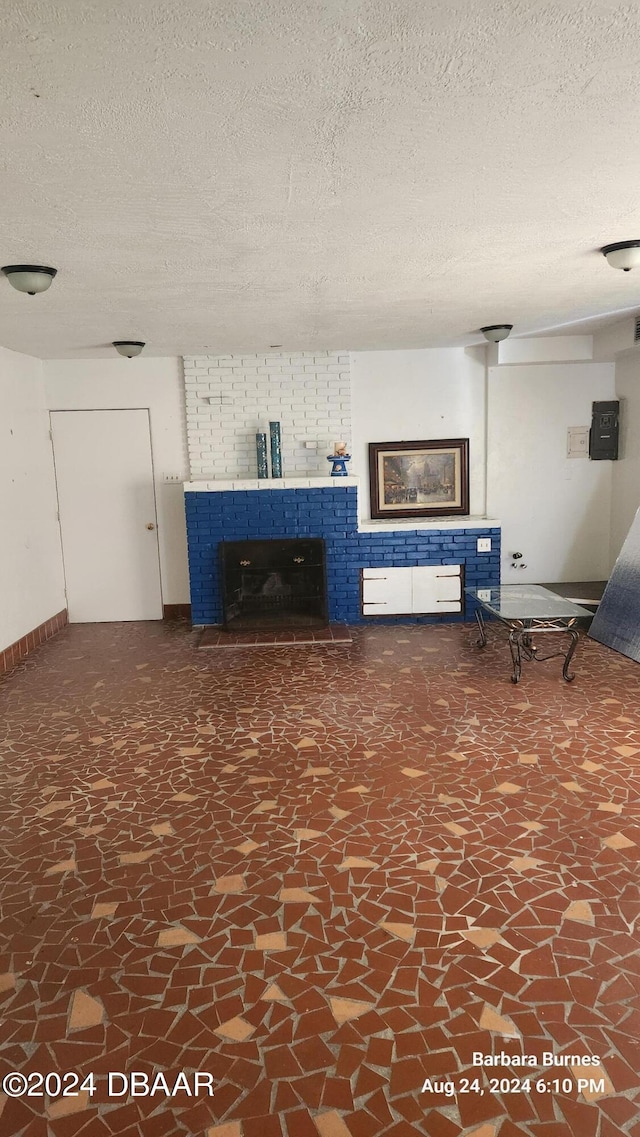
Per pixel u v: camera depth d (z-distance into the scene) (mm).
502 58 1677
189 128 1980
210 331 5281
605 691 4449
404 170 2359
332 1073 1804
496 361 6527
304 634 6062
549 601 5062
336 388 6613
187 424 6598
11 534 5672
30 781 3473
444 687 4629
